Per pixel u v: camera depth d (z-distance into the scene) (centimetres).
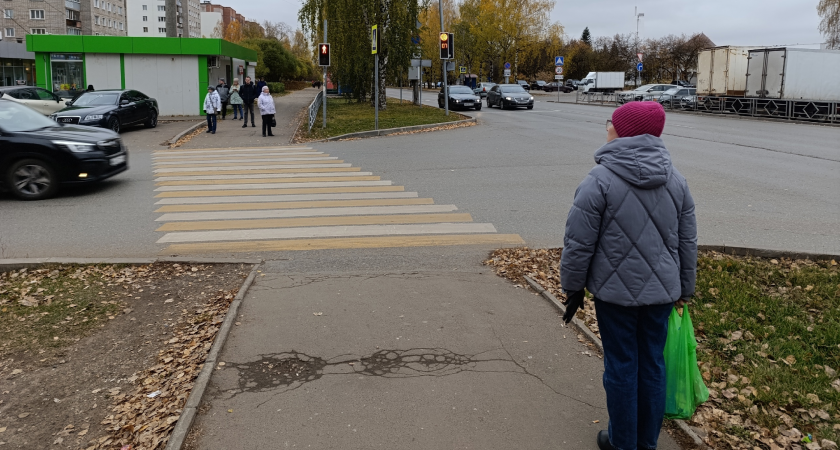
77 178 1065
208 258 689
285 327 486
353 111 3028
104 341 483
